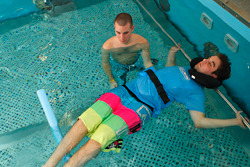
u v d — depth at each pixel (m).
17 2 2.97
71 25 2.74
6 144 1.91
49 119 1.78
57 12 2.88
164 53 2.43
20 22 2.78
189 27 2.52
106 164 1.76
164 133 1.92
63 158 1.62
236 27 2.04
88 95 2.18
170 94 1.88
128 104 1.80
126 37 1.95
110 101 1.77
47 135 1.94
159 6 2.90
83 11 2.89
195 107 1.81
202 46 2.37
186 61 2.32
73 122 2.02
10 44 2.59
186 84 1.87
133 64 2.33
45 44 2.57
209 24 2.31
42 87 2.25
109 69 2.27
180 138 1.89
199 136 1.89
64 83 2.26
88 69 2.35
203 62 1.83
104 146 1.59
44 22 2.78
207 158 1.77
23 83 2.29
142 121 1.78
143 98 1.85
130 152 1.83
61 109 2.10
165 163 1.77
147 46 2.26
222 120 1.77
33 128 2.00
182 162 1.76
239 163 1.73
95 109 1.72
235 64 2.10
